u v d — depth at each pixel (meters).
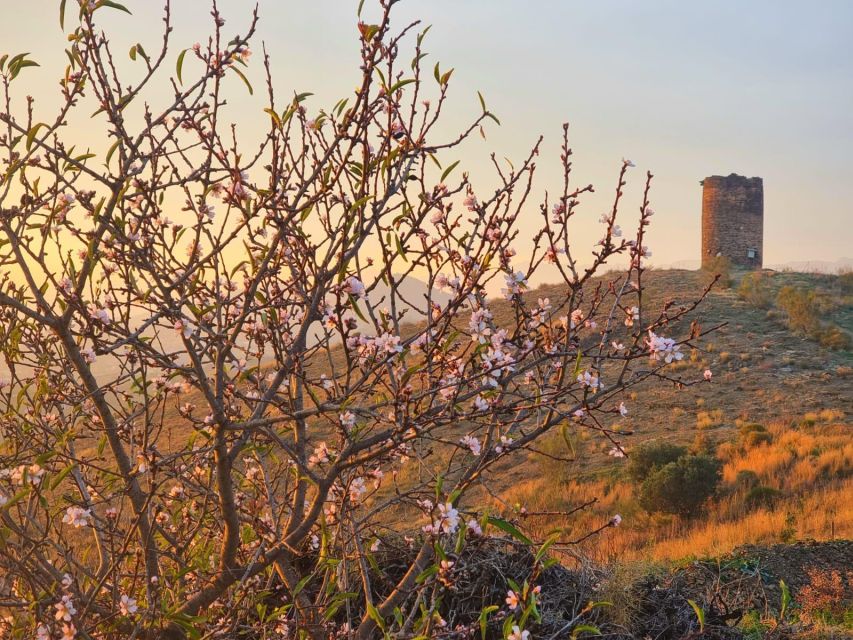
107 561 3.60
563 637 4.30
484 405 2.94
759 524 17.28
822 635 6.64
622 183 3.10
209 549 3.72
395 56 2.88
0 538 2.95
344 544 3.34
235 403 3.65
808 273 58.84
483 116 3.03
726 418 32.41
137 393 3.38
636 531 19.92
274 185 2.94
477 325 2.90
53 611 3.06
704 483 21.09
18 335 3.33
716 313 46.56
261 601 3.74
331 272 2.94
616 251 3.08
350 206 2.90
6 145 3.01
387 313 3.16
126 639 3.27
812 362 39.34
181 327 2.93
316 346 2.96
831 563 9.85
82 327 3.06
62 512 3.47
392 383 3.04
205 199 3.05
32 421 3.35
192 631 2.96
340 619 4.26
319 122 3.08
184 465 3.41
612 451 2.87
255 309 2.95
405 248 2.99
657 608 5.07
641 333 2.98
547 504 22.59
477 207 3.02
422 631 3.00
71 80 3.06
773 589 8.88
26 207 3.04
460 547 2.86
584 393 2.87
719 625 5.23
